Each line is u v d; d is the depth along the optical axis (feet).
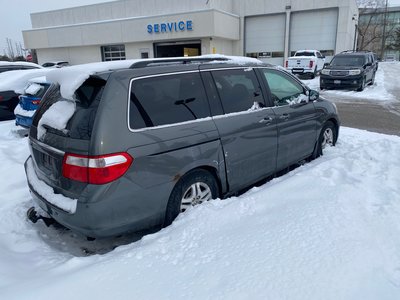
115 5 108.58
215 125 11.84
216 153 11.86
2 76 30.76
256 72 14.29
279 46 99.96
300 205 11.11
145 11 104.78
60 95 11.27
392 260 8.56
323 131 18.45
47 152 10.50
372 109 39.27
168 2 100.99
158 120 10.46
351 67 55.98
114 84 9.79
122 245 10.79
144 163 9.91
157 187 10.31
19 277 8.70
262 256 8.68
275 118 14.35
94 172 9.17
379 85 63.62
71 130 9.84
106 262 8.61
